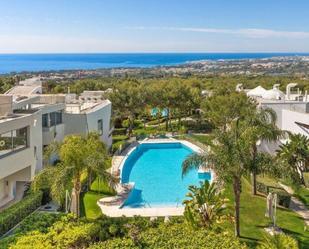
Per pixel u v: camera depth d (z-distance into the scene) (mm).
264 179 32969
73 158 23219
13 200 27922
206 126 64000
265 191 30344
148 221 22641
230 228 23109
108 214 25688
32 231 18891
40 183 23688
